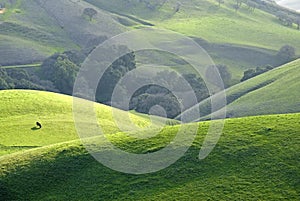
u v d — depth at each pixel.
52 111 64.69
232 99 98.56
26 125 58.28
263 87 96.56
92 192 35.00
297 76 95.69
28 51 138.88
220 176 34.38
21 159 39.84
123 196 33.94
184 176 34.94
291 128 38.72
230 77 124.19
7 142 52.88
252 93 94.50
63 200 34.75
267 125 40.00
